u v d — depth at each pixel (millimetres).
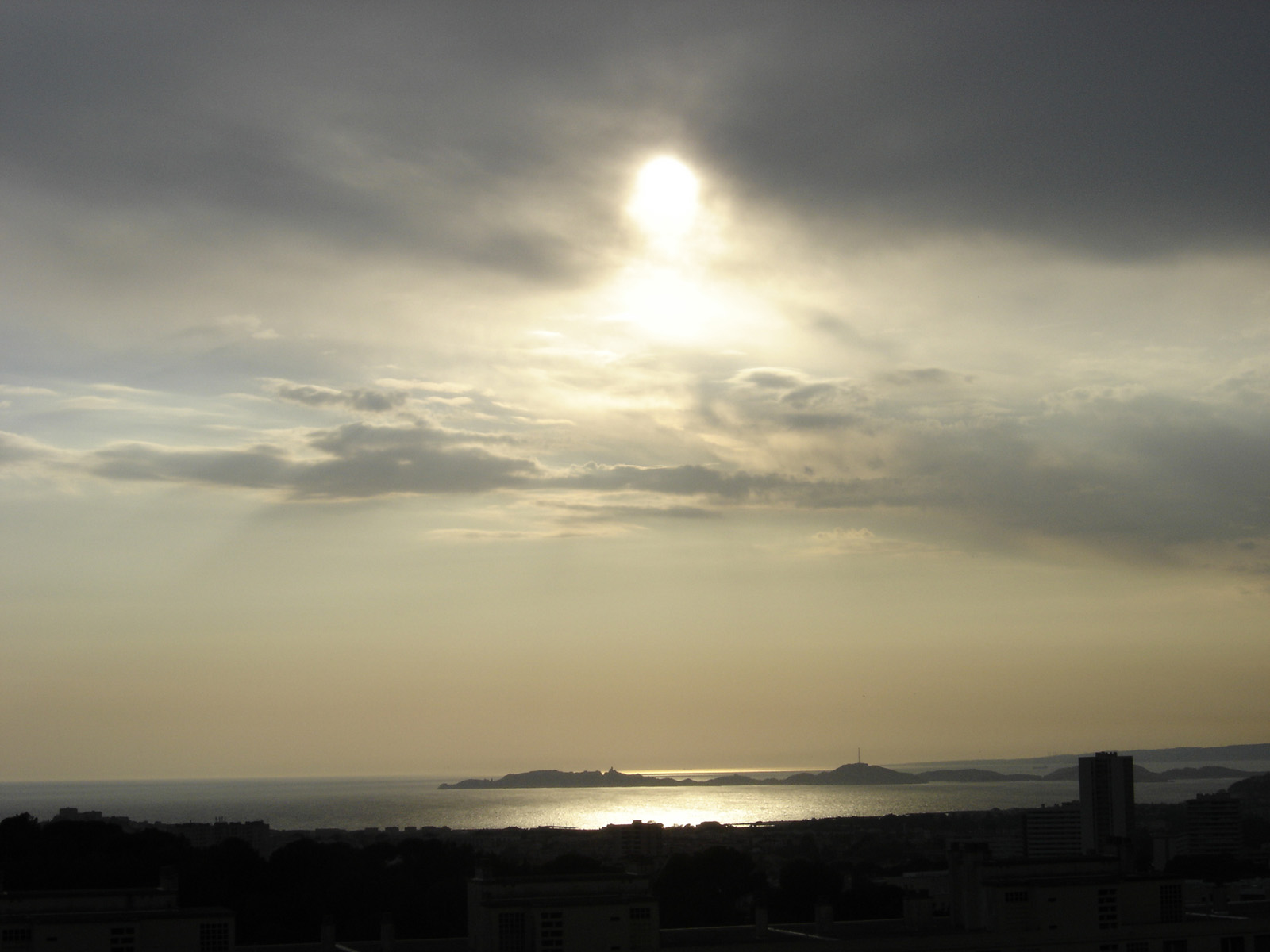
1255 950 126750
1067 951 122500
